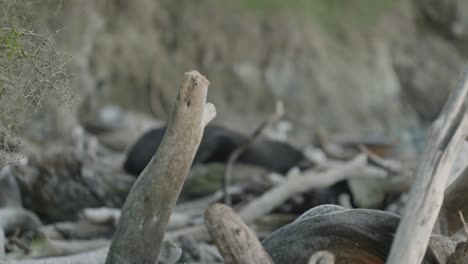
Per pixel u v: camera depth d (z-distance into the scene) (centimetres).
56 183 1323
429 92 4175
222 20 3744
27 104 712
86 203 1331
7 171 1216
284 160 1889
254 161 1858
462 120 589
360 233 632
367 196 1447
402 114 4038
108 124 2603
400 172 1526
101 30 3366
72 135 2027
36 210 1329
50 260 870
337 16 4131
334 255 630
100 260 889
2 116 699
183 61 3588
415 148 2834
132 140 2383
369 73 4006
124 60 3422
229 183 1492
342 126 3766
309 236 637
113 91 3362
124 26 3484
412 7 4412
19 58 700
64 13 2519
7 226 1052
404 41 4281
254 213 1270
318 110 3738
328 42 4016
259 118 3578
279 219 1297
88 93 2803
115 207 1358
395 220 643
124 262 657
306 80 3759
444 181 579
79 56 2638
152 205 655
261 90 3666
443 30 4409
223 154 1839
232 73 3653
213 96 3584
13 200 1215
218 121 3450
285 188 1313
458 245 653
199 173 1531
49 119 2078
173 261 837
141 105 3428
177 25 3653
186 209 1355
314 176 1369
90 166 1481
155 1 3641
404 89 4162
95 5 3080
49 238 1061
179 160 648
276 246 645
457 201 791
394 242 579
